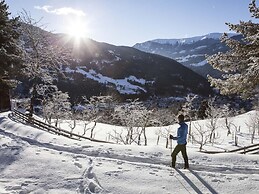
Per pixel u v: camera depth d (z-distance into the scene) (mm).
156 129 42500
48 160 10961
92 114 40188
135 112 34375
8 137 15367
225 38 14547
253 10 13773
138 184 8977
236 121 48250
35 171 9922
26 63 28938
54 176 9477
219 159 11930
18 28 28688
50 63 30078
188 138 34812
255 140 35750
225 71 14406
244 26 14094
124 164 10883
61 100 37812
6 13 28953
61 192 8367
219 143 33281
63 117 41875
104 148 13273
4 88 30250
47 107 36562
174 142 33906
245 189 8688
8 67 28031
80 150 12945
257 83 13453
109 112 47125
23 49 29188
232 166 10938
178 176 9695
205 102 58500
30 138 15141
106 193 8359
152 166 10703
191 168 10750
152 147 13602
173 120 46531
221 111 41750
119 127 43219
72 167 10250
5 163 10766
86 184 8836
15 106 39781
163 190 8602
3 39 28703
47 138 15242
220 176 9758
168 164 11227
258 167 10898
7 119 22422
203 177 9625
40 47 28500
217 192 8516
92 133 37562
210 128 35094
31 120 24719
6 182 9078
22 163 10672
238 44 14055
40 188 8656
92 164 10633
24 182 9078
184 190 8625
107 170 10008
